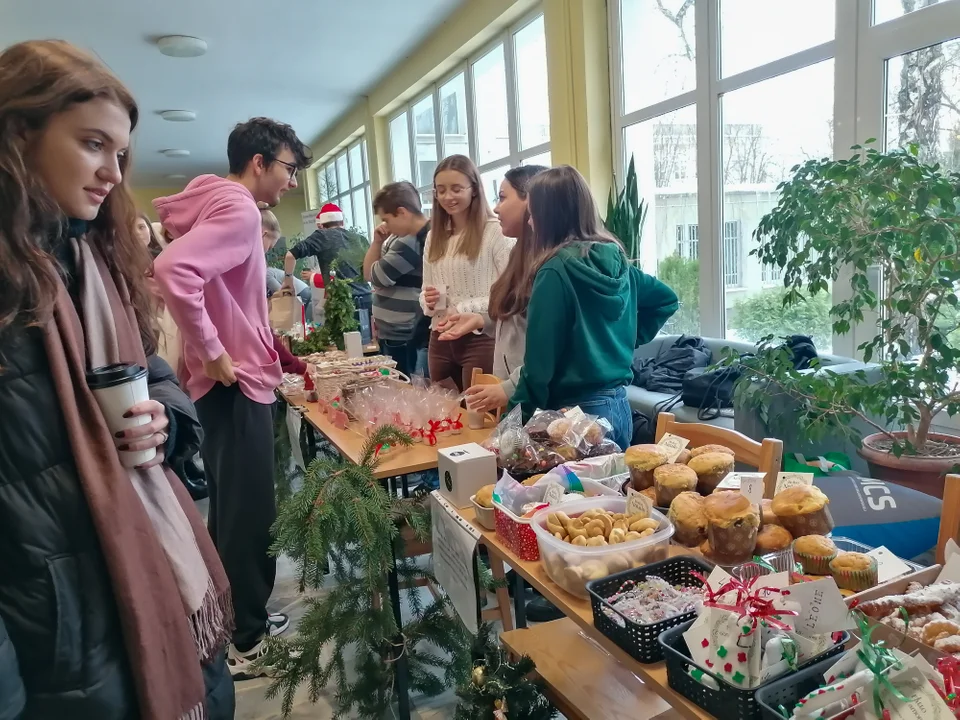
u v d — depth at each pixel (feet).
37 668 3.29
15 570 3.23
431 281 9.73
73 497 3.30
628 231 13.64
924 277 7.05
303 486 5.49
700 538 3.99
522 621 6.39
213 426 6.86
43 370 3.27
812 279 8.37
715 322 13.62
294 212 47.80
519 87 18.62
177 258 5.92
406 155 27.04
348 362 8.83
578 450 5.26
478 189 9.11
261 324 7.05
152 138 31.94
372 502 5.25
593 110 15.44
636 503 4.14
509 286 7.36
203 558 4.29
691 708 2.89
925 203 6.75
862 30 9.84
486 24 18.03
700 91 13.07
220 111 27.78
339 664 5.65
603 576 3.67
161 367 4.46
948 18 8.64
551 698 4.35
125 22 17.39
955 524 3.94
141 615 3.44
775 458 4.86
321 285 12.83
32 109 3.20
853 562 3.58
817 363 8.20
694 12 13.02
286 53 20.89
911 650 2.97
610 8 15.16
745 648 2.73
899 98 9.54
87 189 3.46
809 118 11.12
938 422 8.95
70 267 3.67
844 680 2.58
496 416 7.27
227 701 4.38
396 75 24.45
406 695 5.81
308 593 8.77
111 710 3.44
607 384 6.20
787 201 8.28
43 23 17.15
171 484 4.25
